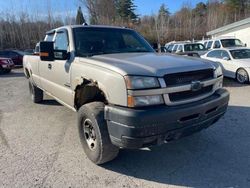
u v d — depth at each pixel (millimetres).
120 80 3152
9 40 43844
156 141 3178
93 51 4500
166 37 43594
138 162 3852
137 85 3076
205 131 4871
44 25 44844
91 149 3854
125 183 3340
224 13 59062
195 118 3336
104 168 3715
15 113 6633
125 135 3094
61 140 4746
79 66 4039
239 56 11016
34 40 44188
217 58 11602
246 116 5691
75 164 3842
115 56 4043
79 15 45312
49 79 5441
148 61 3590
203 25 51031
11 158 4090
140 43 5152
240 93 8289
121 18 58750
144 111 3035
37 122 5824
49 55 4355
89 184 3338
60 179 3461
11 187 3309
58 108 6945
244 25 21500
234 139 4500
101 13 47125
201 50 16188
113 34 4965
